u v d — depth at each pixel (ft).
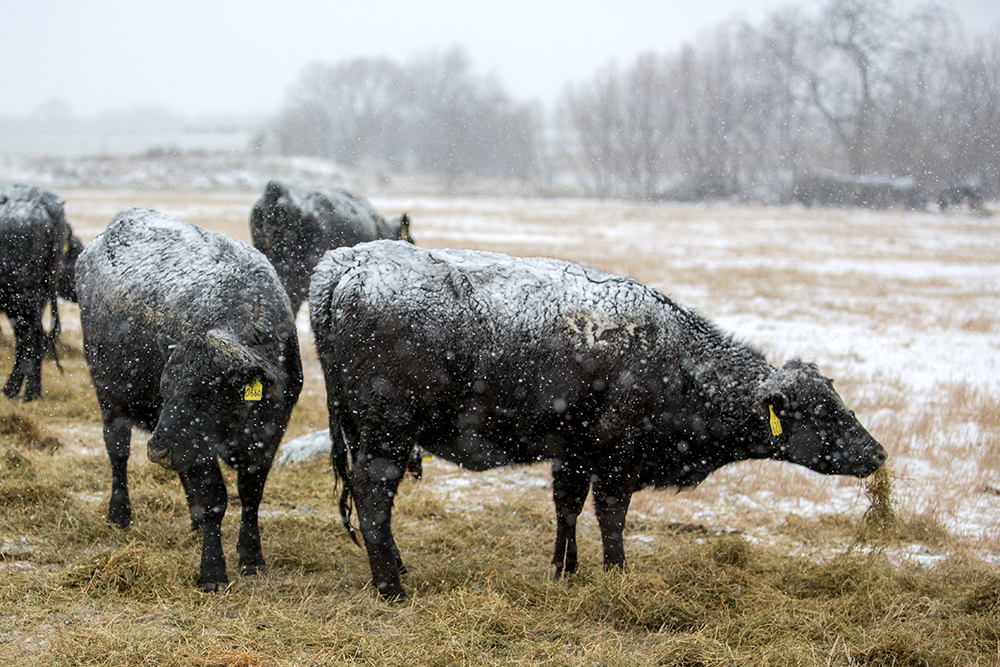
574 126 236.84
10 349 34.19
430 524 20.34
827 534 20.74
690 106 207.00
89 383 29.96
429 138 245.86
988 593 16.37
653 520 21.24
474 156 244.01
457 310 16.35
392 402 16.10
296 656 13.75
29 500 19.15
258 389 15.37
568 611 15.75
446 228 98.94
